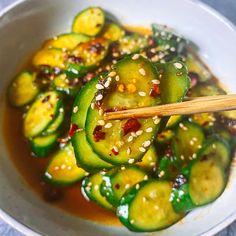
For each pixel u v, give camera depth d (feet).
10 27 0.53
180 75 0.43
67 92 0.51
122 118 0.42
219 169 0.47
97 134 0.42
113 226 0.45
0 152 0.50
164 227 0.44
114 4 0.56
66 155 0.49
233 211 0.42
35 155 0.50
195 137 0.49
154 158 0.48
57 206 0.47
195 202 0.45
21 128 0.52
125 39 0.55
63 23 0.56
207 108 0.42
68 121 0.51
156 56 0.53
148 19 0.56
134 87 0.42
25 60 0.55
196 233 0.42
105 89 0.42
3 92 0.53
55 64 0.54
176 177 0.46
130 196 0.45
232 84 0.52
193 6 0.53
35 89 0.53
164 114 0.42
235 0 0.59
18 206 0.45
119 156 0.42
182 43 0.54
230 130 0.50
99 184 0.47
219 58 0.53
